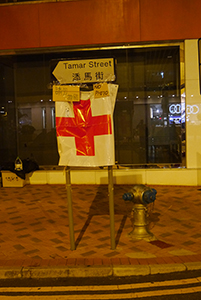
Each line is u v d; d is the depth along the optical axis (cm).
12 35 1026
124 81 1030
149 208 758
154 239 570
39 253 521
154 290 417
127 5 981
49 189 982
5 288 434
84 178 1027
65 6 998
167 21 975
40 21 1011
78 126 518
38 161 1073
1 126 1084
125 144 1038
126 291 416
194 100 984
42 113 1066
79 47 1019
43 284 442
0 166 1062
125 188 972
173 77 1010
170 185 996
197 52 977
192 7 965
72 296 408
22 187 1014
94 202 821
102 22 994
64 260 488
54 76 525
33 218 707
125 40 991
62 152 522
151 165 1020
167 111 1019
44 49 1031
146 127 1031
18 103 1075
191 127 988
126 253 511
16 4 1012
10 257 507
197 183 987
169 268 460
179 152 1012
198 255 500
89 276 457
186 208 755
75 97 511
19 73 1066
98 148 511
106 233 604
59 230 629
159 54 1012
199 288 420
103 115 505
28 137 1077
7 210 771
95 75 515
